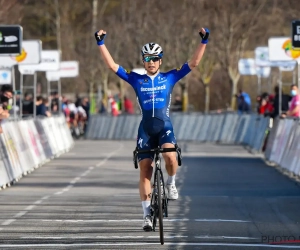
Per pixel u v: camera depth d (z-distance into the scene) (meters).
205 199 34.41
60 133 68.44
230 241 23.83
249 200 34.03
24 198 34.81
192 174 46.41
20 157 45.62
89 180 43.19
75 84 129.25
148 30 104.38
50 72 77.06
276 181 42.47
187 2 99.75
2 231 25.81
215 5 95.56
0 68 55.44
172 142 23.16
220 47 96.25
